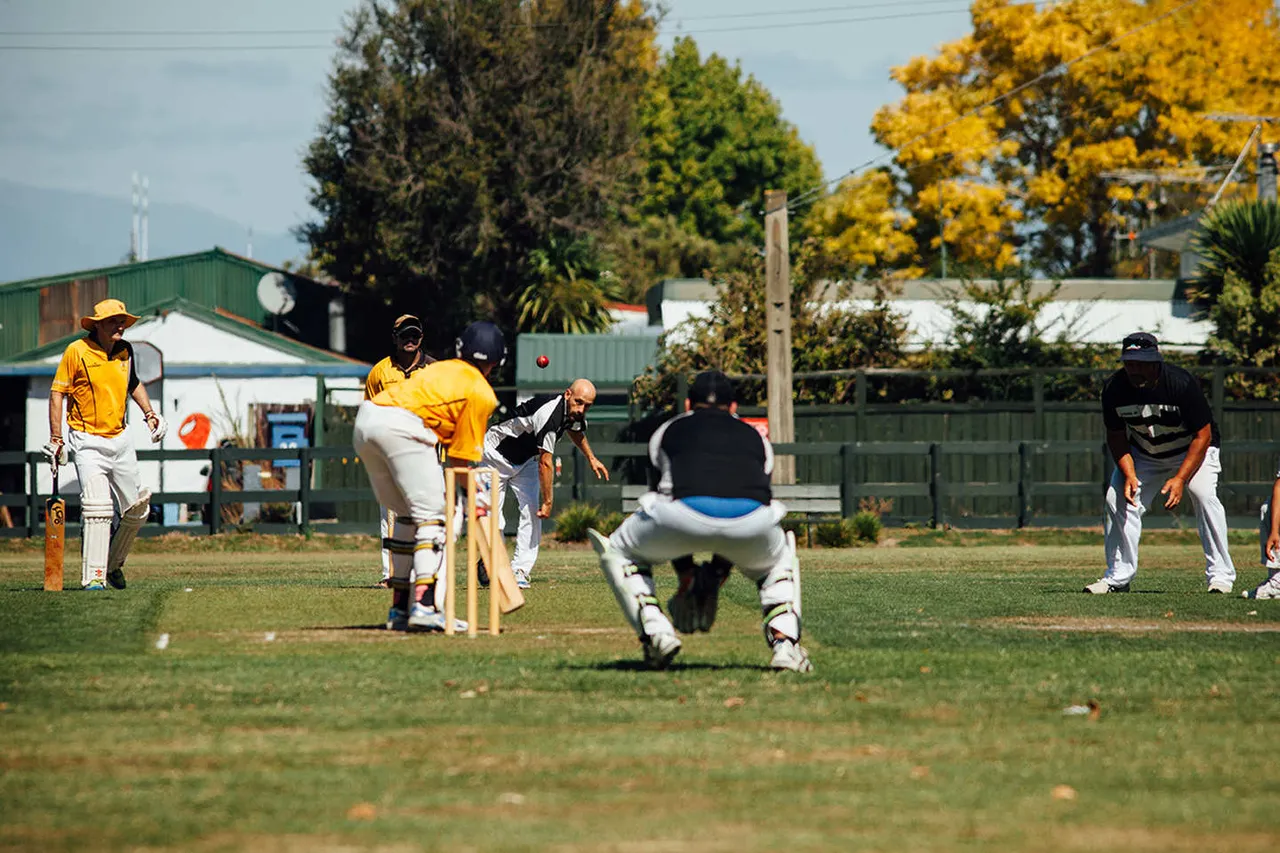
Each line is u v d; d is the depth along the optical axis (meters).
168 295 123.31
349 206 128.12
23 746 13.88
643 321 125.44
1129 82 133.50
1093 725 15.12
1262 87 134.12
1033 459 72.19
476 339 22.84
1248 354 77.88
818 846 10.50
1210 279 82.31
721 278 79.50
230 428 87.25
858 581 36.47
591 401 31.91
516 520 62.59
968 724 15.14
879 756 13.55
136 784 12.35
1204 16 134.62
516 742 14.13
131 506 32.41
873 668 19.09
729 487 17.80
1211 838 10.74
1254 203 81.94
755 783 12.44
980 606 28.91
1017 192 138.62
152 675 18.08
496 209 123.38
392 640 22.00
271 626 24.00
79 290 120.00
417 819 11.22
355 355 135.12
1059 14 135.25
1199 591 32.53
